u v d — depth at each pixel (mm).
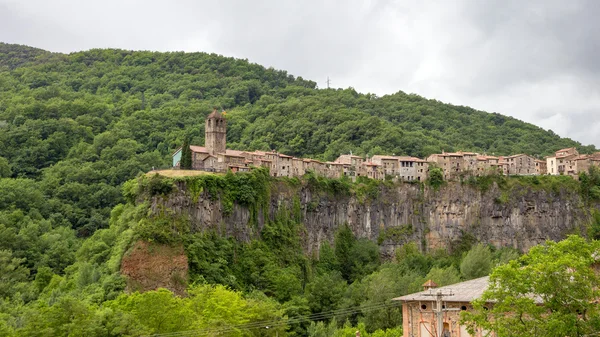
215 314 154500
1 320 150000
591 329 89938
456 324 119938
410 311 126875
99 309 148375
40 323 122062
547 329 89875
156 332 136250
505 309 94625
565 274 92812
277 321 169375
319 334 192250
